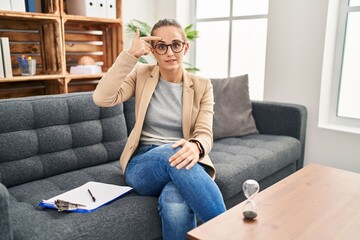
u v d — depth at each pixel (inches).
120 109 77.5
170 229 47.1
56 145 66.1
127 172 58.4
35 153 63.6
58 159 66.1
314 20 96.3
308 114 101.4
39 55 103.0
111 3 108.0
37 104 64.1
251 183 41.9
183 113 61.5
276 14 103.7
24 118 62.0
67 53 110.0
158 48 58.2
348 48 99.7
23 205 50.9
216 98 96.1
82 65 106.9
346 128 97.5
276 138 90.5
